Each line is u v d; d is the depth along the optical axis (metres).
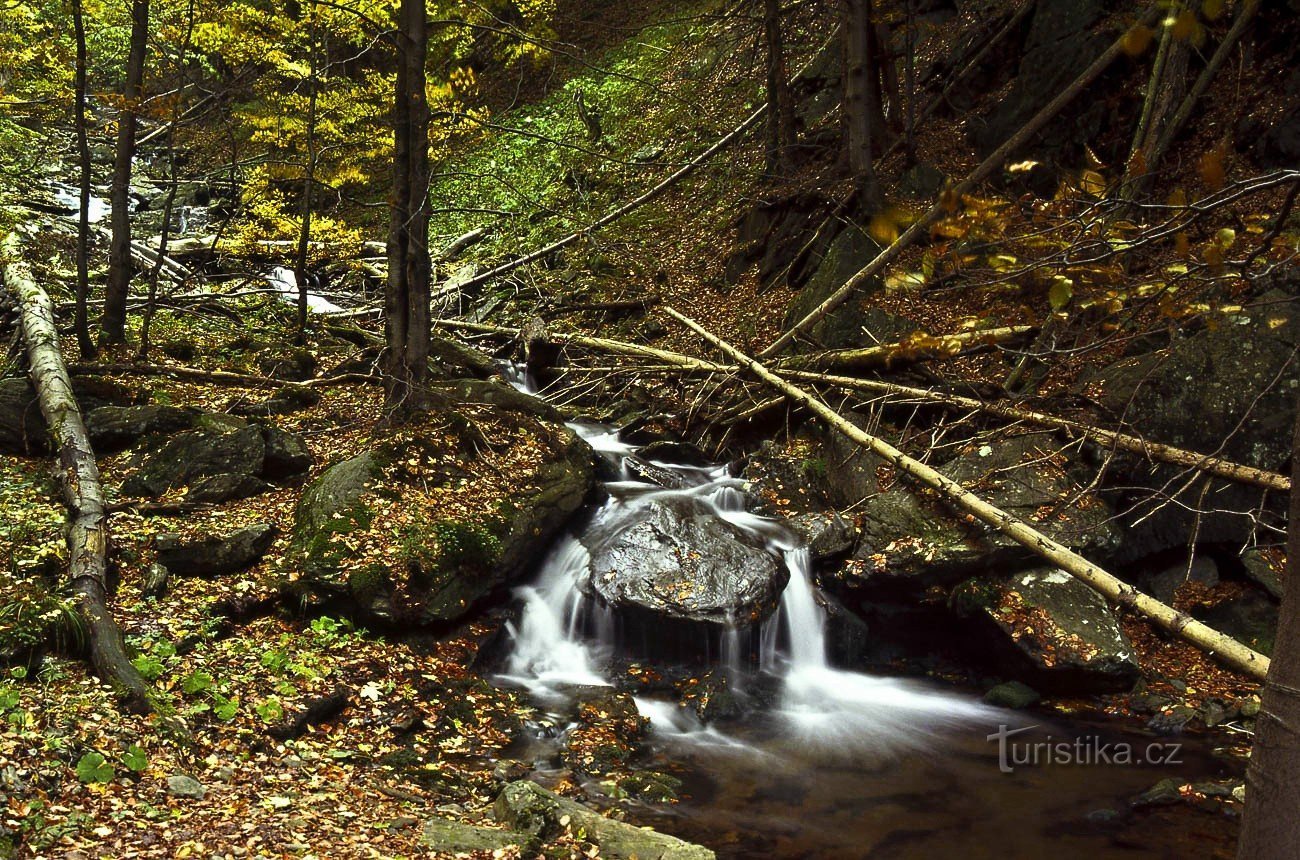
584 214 19.48
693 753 7.18
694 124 20.62
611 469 10.95
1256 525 8.53
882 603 8.94
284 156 14.34
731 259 15.82
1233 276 3.43
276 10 13.79
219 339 14.20
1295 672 3.01
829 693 8.41
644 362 13.47
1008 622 8.07
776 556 8.98
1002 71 14.84
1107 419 9.13
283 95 13.95
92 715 5.71
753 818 6.18
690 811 6.25
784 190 15.06
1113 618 8.10
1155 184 11.41
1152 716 7.66
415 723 6.96
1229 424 8.74
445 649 8.04
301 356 13.18
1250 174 10.76
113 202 12.72
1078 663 7.73
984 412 9.87
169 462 9.45
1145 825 6.06
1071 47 13.08
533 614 8.84
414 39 9.86
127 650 6.66
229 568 8.05
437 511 8.70
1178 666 8.20
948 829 6.05
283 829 5.00
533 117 24.27
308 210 13.83
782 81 15.30
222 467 9.34
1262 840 3.05
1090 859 5.67
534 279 17.58
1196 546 8.84
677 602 8.41
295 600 7.79
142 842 4.67
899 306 11.34
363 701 7.02
